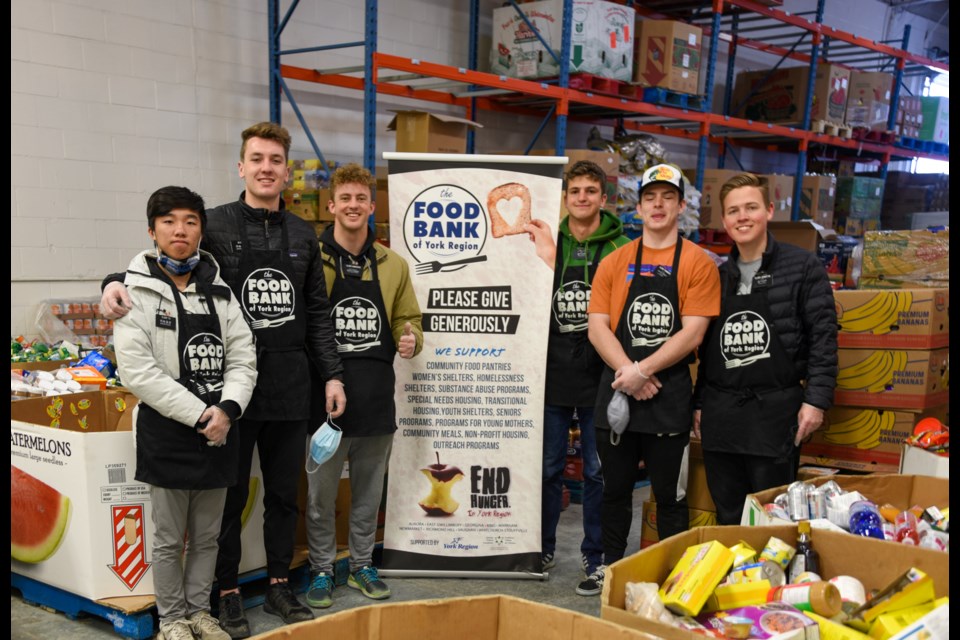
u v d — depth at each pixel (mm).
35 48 4043
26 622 2727
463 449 3207
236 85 4906
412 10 5773
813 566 1855
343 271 2881
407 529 3223
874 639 1495
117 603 2578
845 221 8008
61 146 4188
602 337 2889
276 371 2625
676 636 1411
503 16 5598
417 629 1498
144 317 2303
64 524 2658
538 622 1483
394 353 2980
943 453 2713
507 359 3176
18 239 4070
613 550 3016
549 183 3135
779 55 8555
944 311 3080
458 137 4688
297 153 5270
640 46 5781
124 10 4359
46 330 4137
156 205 2330
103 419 3268
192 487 2354
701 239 6570
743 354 2689
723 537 1879
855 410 3209
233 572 2705
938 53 11039
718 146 8633
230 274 2582
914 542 2031
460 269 3158
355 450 2986
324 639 1423
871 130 8000
